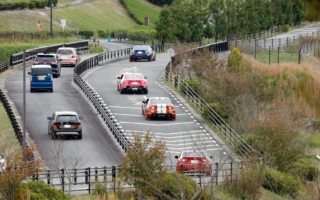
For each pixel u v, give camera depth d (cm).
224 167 5309
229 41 12925
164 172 3872
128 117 7081
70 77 9700
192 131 6550
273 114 6475
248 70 9075
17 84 8969
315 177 5378
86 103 7700
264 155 5381
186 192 3644
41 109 7238
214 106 7069
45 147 5644
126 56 12900
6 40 13862
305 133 6856
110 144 5884
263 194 4631
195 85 8162
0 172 3659
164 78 9731
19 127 5869
